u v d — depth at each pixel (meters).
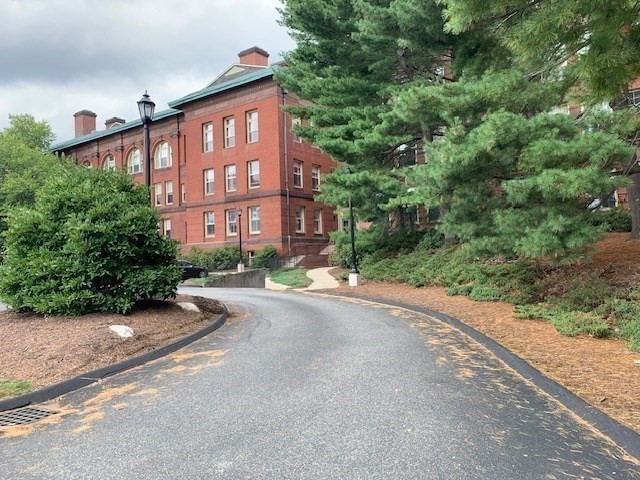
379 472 3.29
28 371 6.13
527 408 4.66
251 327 10.09
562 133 8.94
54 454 3.78
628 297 9.09
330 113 18.77
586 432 4.04
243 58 38.44
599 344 7.27
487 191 10.35
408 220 23.05
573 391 5.02
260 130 34.38
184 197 40.06
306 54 20.00
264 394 5.21
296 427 4.18
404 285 17.38
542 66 10.15
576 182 7.68
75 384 5.84
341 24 18.14
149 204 11.29
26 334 7.82
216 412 4.68
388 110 17.91
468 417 4.38
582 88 9.60
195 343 8.46
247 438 3.96
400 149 20.92
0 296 9.43
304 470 3.34
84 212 9.66
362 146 17.19
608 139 8.05
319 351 7.40
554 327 8.59
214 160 36.72
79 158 47.56
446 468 3.33
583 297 9.68
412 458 3.50
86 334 7.66
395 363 6.53
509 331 8.50
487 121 8.93
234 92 35.56
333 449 3.69
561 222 8.32
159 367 6.76
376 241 22.38
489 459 3.48
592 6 5.11
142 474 3.35
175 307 10.73
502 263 14.74
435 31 14.25
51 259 9.15
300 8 18.05
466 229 10.25
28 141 40.50
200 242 37.53
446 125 13.69
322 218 37.16
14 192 32.12
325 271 27.23
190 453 3.69
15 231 9.50
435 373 5.99
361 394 5.11
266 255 32.19
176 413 4.70
